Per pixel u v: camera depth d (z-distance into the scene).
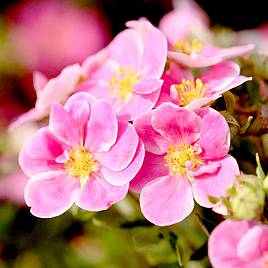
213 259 0.27
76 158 0.30
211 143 0.29
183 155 0.29
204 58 0.31
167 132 0.29
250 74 0.32
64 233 0.39
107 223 0.33
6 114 0.44
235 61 0.32
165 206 0.29
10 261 0.40
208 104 0.29
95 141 0.30
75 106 0.30
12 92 0.44
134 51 0.32
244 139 0.31
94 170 0.30
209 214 0.30
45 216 0.30
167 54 0.31
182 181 0.29
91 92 0.32
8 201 0.40
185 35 0.35
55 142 0.30
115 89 0.31
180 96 0.30
